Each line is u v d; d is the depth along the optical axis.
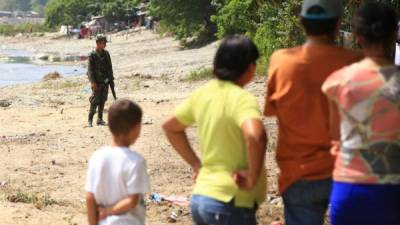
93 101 21.83
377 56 5.52
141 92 34.19
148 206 11.95
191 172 14.98
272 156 15.75
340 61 5.99
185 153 6.31
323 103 5.96
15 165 15.91
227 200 5.72
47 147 18.33
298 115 6.00
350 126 5.43
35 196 12.54
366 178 5.35
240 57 5.93
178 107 6.25
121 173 6.02
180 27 71.81
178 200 12.33
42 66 64.25
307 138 5.99
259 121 5.55
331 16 5.99
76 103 29.50
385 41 5.51
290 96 6.02
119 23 122.81
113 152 6.11
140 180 6.04
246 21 39.59
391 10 5.54
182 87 35.91
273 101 6.21
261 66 34.34
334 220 5.59
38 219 10.98
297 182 6.02
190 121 6.16
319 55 6.00
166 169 15.22
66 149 18.02
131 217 6.09
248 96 5.77
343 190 5.46
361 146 5.37
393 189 5.34
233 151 5.80
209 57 56.56
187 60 55.50
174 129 6.24
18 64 67.06
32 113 26.03
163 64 53.69
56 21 141.50
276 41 32.75
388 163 5.34
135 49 76.81
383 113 5.30
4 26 146.38
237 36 6.07
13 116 25.17
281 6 32.72
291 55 6.11
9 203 11.98
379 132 5.32
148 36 97.25
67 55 83.69
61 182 14.20
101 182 6.08
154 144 18.25
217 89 5.95
